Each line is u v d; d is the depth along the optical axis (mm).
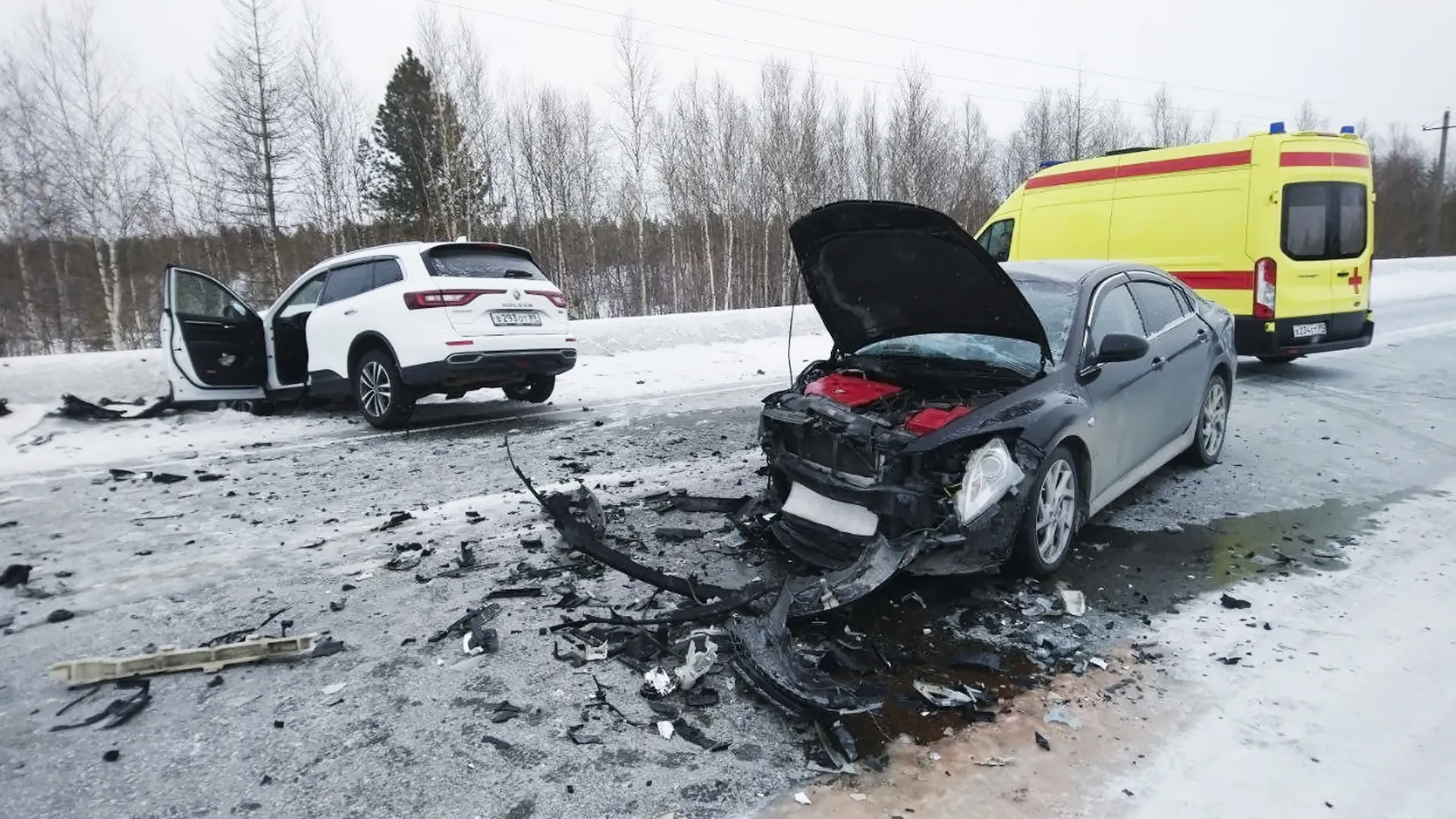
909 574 3971
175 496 5582
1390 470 5812
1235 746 2602
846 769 2506
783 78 33438
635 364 12109
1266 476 5738
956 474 3652
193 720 2822
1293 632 3393
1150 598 3764
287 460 6617
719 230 35094
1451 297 19688
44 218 26672
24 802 2387
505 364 7742
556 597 3844
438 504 5340
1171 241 9586
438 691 3002
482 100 31797
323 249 32219
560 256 34188
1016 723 2762
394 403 7668
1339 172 9211
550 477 5980
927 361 4695
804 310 15289
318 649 3307
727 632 3311
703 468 6227
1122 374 4625
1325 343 9320
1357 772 2457
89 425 7914
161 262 31719
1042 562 3902
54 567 4270
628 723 2781
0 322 28438
